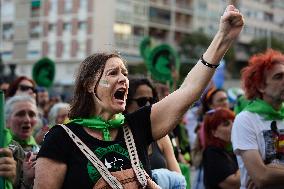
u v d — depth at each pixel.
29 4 52.28
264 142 3.54
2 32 54.47
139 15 51.62
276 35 72.69
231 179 4.24
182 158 5.60
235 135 3.62
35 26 51.97
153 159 3.61
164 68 8.36
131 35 50.34
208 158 4.38
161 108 2.65
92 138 2.49
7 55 53.81
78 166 2.42
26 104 3.88
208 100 6.82
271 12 71.56
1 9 54.66
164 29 54.91
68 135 2.47
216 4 61.56
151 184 2.47
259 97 3.75
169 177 3.32
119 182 2.41
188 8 57.81
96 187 2.38
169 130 2.65
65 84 48.62
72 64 49.25
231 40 2.62
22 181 3.17
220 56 2.63
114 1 48.69
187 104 2.63
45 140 2.50
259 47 60.19
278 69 3.62
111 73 2.56
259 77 3.70
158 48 8.43
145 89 4.03
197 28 58.19
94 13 47.81
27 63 52.31
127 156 2.50
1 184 2.83
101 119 2.55
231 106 8.92
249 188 3.59
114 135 2.55
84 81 2.58
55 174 2.43
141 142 2.59
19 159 3.22
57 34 50.28
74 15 49.16
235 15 2.60
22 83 6.19
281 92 3.62
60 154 2.44
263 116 3.58
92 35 47.91
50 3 50.81
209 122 4.44
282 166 3.45
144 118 2.65
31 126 3.91
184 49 51.50
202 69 2.64
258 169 3.43
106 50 2.70
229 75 51.12
